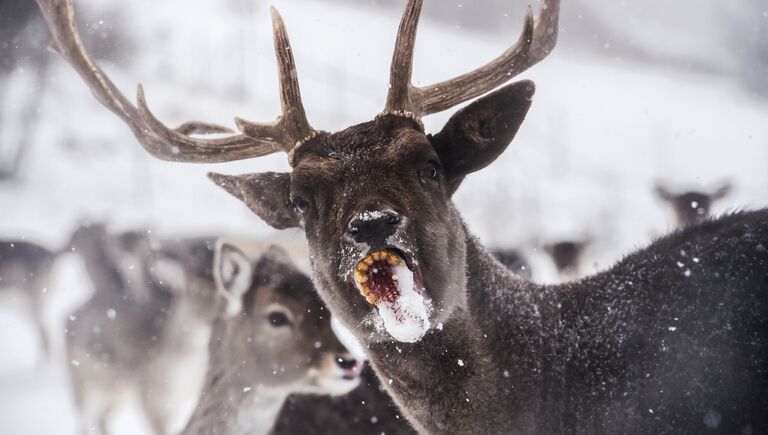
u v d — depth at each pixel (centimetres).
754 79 10894
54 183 4012
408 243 671
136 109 892
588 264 2209
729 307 738
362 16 9050
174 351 1762
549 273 2252
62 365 2158
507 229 3619
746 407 708
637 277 789
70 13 891
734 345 723
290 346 1194
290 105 764
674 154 6266
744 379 712
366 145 730
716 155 6291
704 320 738
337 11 9050
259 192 838
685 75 10681
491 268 771
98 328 1764
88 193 3944
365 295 661
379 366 735
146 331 1761
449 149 770
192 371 1781
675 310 750
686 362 725
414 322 653
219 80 6019
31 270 2355
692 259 778
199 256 1798
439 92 812
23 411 1764
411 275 660
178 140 843
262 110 5672
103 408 1770
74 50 891
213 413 1230
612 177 5141
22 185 3975
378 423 1129
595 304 780
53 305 2617
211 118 5366
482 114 772
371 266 660
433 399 716
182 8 7606
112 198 3916
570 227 3647
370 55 7731
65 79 4962
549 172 5091
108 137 4525
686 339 733
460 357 711
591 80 9288
